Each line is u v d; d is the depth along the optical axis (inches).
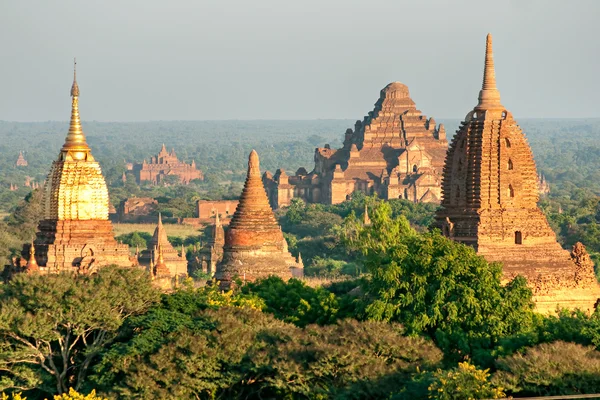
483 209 5310.0
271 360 4288.9
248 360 4325.8
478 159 5349.4
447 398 3873.0
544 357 4028.1
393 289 4746.6
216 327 4429.1
